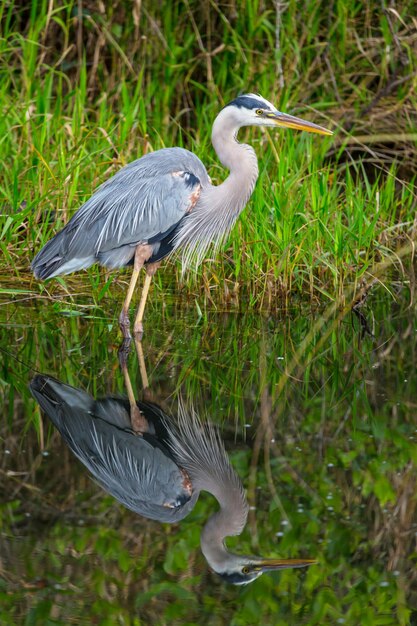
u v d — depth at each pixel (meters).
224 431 9.20
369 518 7.60
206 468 8.48
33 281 12.40
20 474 8.19
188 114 15.52
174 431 9.17
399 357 11.06
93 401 9.70
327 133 11.35
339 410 9.71
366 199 14.26
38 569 6.70
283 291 12.29
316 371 10.68
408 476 8.33
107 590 6.45
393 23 15.52
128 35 15.72
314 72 16.09
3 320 11.51
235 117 11.41
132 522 7.46
